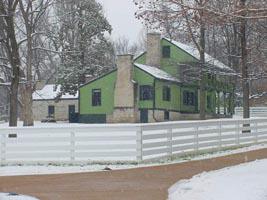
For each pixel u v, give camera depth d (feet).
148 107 173.99
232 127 84.58
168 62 186.80
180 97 188.24
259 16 44.78
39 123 176.35
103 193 44.75
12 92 113.70
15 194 41.45
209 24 46.57
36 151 66.64
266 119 95.50
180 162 65.21
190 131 74.33
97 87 181.98
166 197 42.29
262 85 181.78
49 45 201.77
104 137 65.51
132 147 64.64
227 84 201.77
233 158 68.59
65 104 210.79
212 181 47.03
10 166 64.90
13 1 116.37
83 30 211.61
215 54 177.78
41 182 51.78
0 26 117.80
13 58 113.80
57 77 208.13
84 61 210.79
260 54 101.19
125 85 175.22
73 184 49.90
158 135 67.77
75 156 65.62
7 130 67.41
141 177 53.42
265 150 78.74
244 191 40.57
